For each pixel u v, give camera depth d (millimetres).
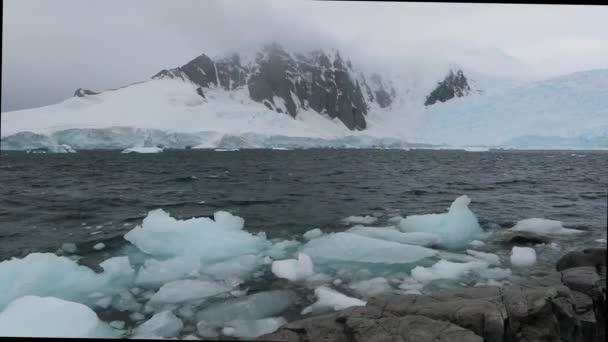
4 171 22750
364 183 17281
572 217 9297
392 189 15180
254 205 11844
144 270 6289
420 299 4289
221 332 4410
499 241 7684
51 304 4555
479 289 4434
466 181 17125
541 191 13547
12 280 5570
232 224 8617
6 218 9758
